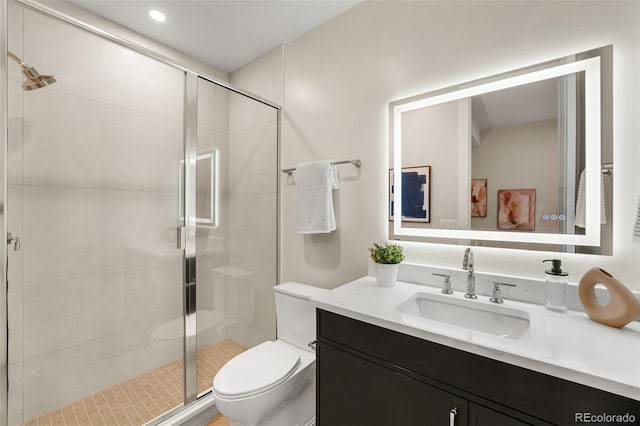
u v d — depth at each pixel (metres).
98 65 1.55
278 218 2.24
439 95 1.42
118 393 1.67
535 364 0.72
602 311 0.93
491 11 1.30
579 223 1.09
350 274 1.78
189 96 1.77
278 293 1.82
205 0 1.73
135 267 1.75
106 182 1.63
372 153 1.67
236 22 1.93
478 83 1.32
